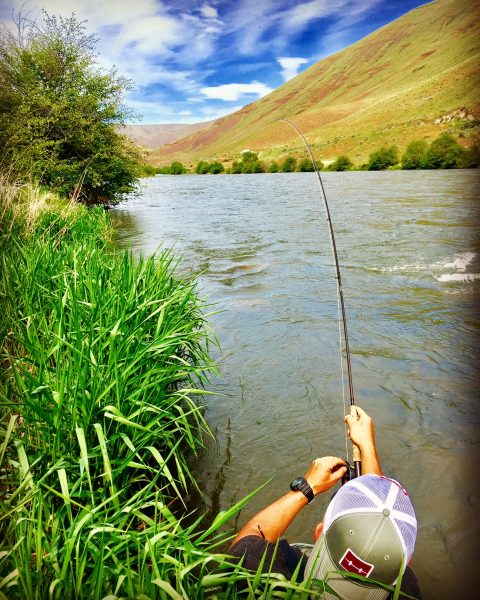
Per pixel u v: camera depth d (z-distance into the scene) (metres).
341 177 38.88
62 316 2.62
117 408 2.19
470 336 4.77
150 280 3.64
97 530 1.49
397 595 1.01
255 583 1.23
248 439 3.07
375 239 10.23
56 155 12.45
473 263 7.81
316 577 1.10
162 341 2.76
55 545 1.52
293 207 17.41
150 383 2.50
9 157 9.99
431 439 3.06
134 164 17.19
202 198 23.95
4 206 5.08
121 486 2.26
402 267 7.73
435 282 6.79
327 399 3.60
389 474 2.73
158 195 26.75
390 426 3.23
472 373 3.98
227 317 5.52
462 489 2.56
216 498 2.51
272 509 1.47
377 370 4.08
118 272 3.65
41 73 14.46
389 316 5.44
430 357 4.31
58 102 13.95
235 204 19.66
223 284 6.98
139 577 1.40
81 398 2.09
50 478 1.93
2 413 2.15
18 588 1.34
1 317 3.04
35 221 5.69
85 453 1.78
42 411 1.93
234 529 2.29
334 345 4.64
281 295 6.37
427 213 13.70
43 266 3.93
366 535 1.02
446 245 9.32
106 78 15.17
